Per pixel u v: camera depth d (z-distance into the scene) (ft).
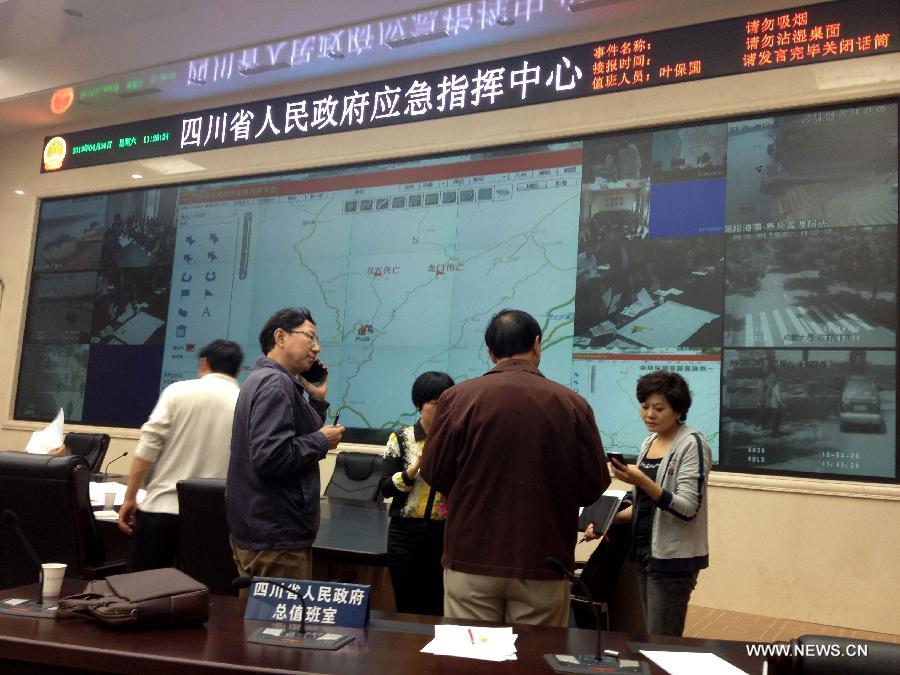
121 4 19.24
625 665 4.94
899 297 15.69
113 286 25.98
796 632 14.85
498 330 7.41
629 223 18.49
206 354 10.83
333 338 21.98
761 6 17.49
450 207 20.83
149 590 5.61
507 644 5.32
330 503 14.44
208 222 24.52
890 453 15.46
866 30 16.40
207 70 22.71
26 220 27.96
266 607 5.88
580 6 18.13
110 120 26.84
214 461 10.24
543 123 19.67
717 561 16.65
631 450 17.87
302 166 22.97
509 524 6.70
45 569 6.08
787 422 16.40
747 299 17.07
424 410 10.14
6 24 20.70
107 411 25.46
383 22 19.26
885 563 15.24
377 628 5.73
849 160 16.44
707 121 17.87
